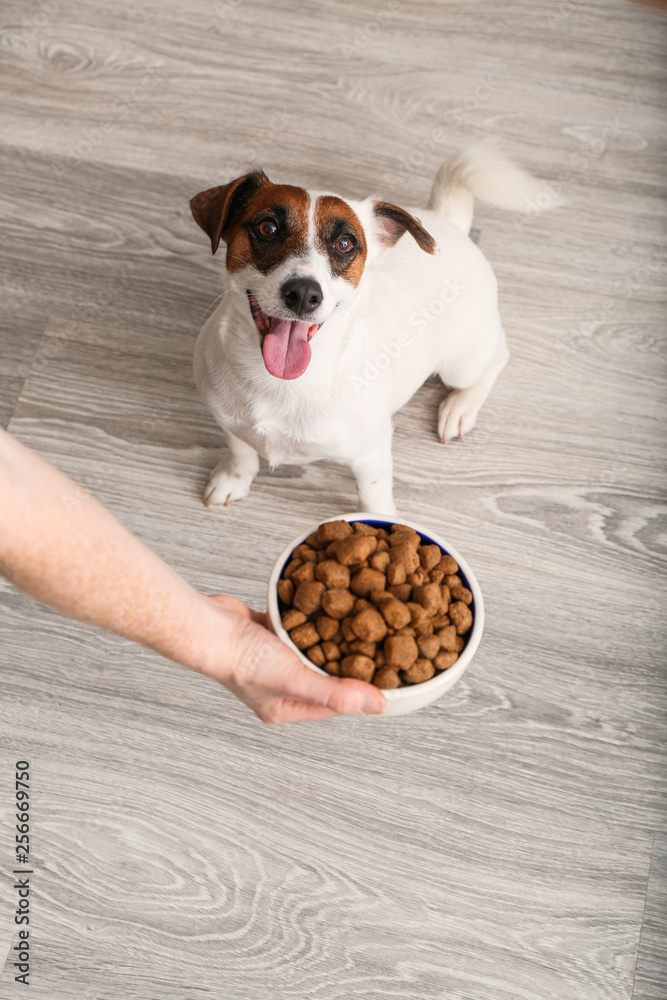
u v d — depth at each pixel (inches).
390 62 83.3
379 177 77.5
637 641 61.9
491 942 53.6
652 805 57.3
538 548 64.4
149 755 57.4
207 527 63.9
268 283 42.9
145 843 55.2
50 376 67.6
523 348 71.1
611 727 59.2
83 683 58.8
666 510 65.8
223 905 53.9
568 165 79.2
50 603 28.8
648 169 79.4
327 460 55.9
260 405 49.9
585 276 74.2
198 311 70.6
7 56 81.7
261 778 57.3
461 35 85.0
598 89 83.0
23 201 74.1
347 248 44.8
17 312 69.7
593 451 67.7
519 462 67.1
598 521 65.4
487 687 59.9
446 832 56.3
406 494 65.8
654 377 70.5
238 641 33.1
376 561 37.0
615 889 55.2
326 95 81.3
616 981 52.8
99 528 28.3
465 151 58.5
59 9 84.3
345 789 57.2
